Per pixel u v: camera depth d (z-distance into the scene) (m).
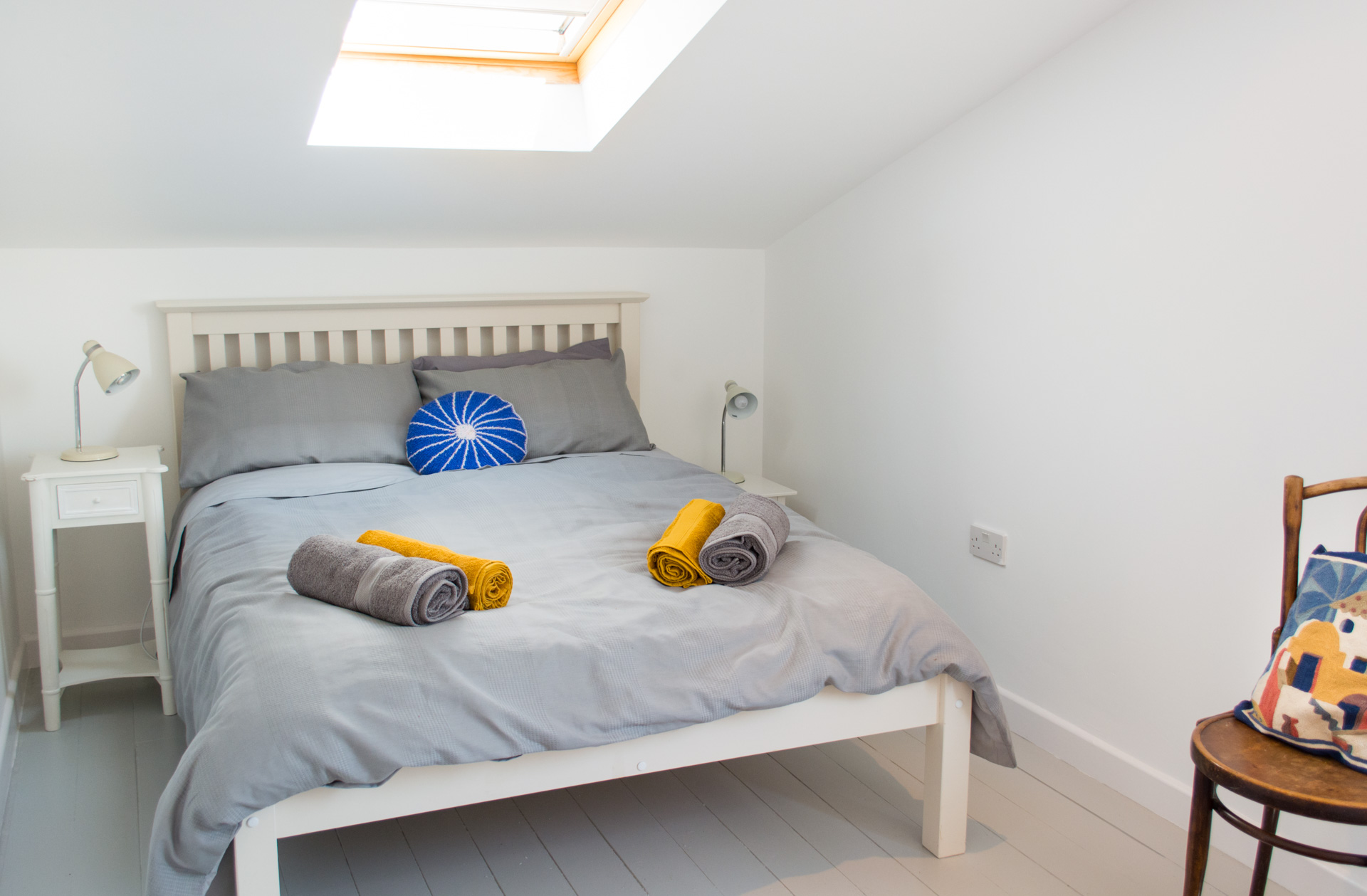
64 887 1.86
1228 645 1.95
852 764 2.36
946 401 2.74
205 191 2.66
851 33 2.17
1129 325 2.12
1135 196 2.08
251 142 2.44
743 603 1.80
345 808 1.52
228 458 2.75
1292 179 1.75
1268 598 1.86
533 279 3.47
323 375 2.95
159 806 1.44
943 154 2.70
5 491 2.86
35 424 2.90
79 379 2.71
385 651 1.56
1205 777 1.44
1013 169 2.43
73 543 2.98
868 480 3.16
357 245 3.19
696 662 1.68
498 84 2.74
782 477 3.75
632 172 2.94
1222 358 1.91
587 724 1.58
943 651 1.83
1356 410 1.67
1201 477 1.97
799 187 3.12
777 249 3.67
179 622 2.19
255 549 2.11
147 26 1.88
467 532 2.29
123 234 2.84
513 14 2.54
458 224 3.14
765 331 3.81
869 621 1.82
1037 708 2.46
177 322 2.95
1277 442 1.81
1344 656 1.41
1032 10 2.09
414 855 1.97
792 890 1.85
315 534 2.23
